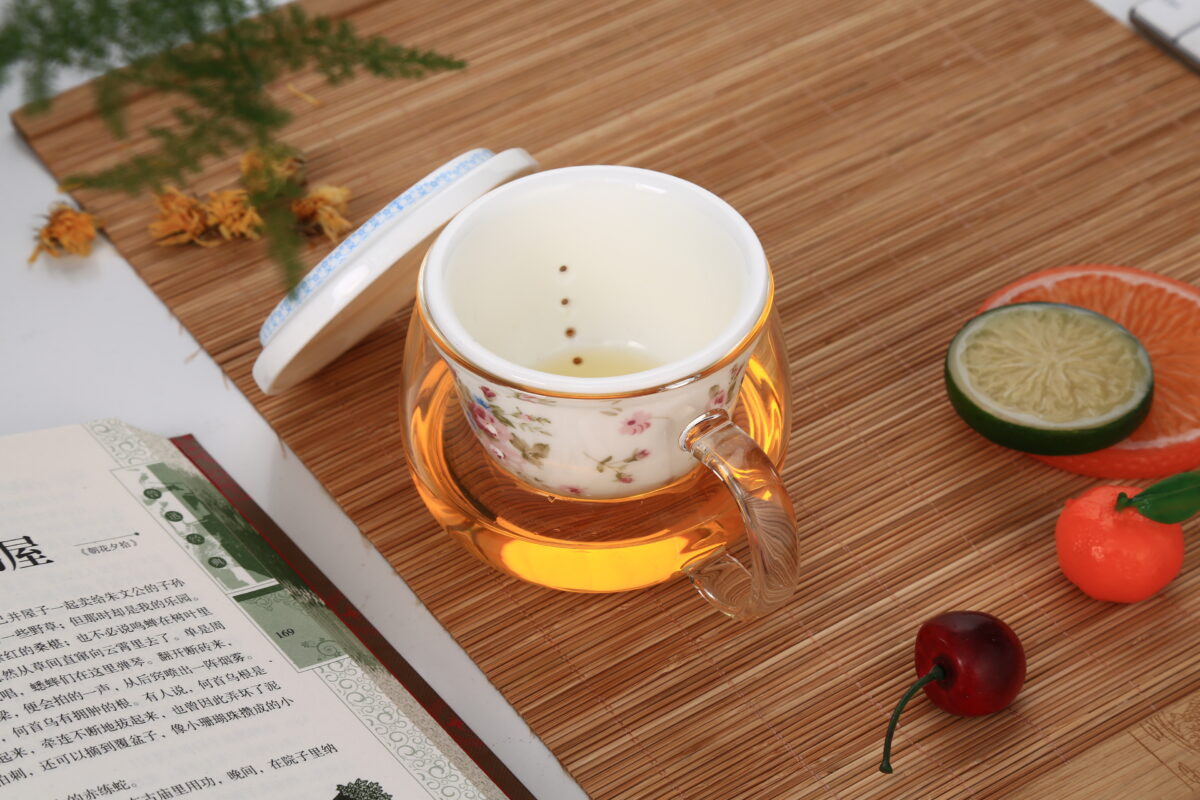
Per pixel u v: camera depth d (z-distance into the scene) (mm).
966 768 604
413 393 644
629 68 780
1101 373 654
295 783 583
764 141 752
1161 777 598
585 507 631
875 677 622
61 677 592
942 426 673
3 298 713
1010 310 672
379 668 617
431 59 616
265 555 633
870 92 767
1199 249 708
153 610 609
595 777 607
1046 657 622
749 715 616
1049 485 658
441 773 591
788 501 584
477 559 648
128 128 755
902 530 650
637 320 638
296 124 760
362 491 663
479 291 617
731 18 797
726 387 593
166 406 685
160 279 716
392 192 735
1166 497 610
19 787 573
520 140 754
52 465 634
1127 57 771
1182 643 623
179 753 583
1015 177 735
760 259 595
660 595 639
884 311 702
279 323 644
